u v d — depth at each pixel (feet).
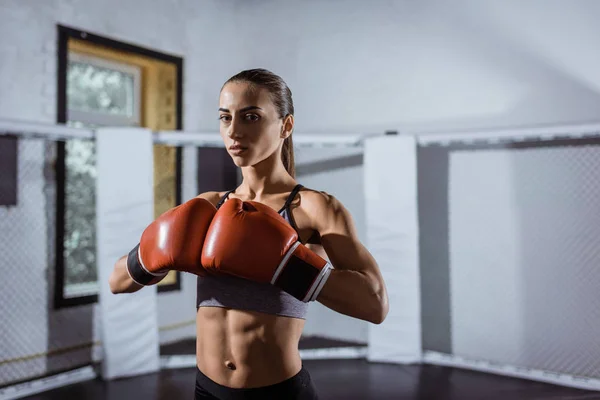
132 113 11.16
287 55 11.80
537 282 9.12
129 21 10.28
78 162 10.33
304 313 3.11
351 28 11.07
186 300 11.41
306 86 11.60
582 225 8.70
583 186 8.70
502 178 9.50
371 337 9.86
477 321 9.73
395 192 9.64
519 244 9.32
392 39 10.62
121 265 3.38
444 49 10.08
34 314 8.83
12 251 8.55
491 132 8.86
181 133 9.43
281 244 2.70
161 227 3.01
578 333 8.71
